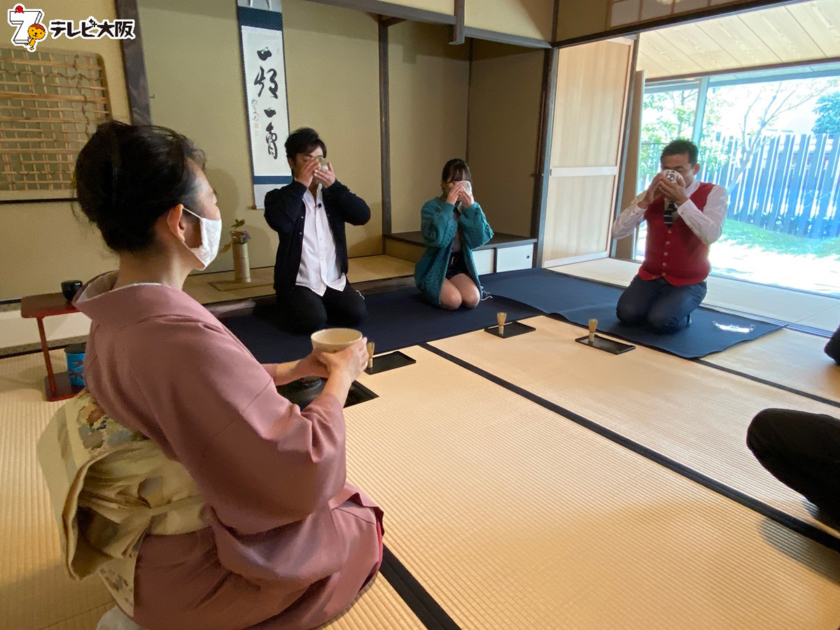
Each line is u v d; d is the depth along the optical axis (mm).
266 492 829
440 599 1207
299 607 1059
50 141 2676
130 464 838
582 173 4758
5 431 1927
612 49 4617
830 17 3959
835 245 5035
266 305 3307
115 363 795
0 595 1222
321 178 2859
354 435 1889
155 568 909
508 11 3930
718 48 4816
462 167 3293
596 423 1991
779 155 5270
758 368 2527
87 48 2562
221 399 771
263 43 3734
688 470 1704
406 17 3432
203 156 861
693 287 2967
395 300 3635
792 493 1602
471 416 2033
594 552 1358
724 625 1150
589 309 3432
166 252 819
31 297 2301
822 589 1252
